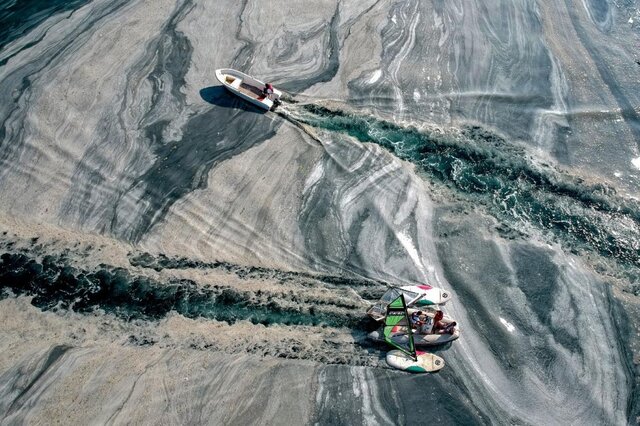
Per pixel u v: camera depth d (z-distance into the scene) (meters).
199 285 13.98
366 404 12.24
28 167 16.19
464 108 18.55
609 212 15.99
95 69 18.89
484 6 21.98
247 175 16.23
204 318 13.49
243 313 13.60
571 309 13.88
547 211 15.99
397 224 15.34
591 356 13.07
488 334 13.38
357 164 16.73
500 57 20.20
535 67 19.94
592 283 14.43
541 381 12.66
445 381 12.63
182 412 11.91
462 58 20.05
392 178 16.44
